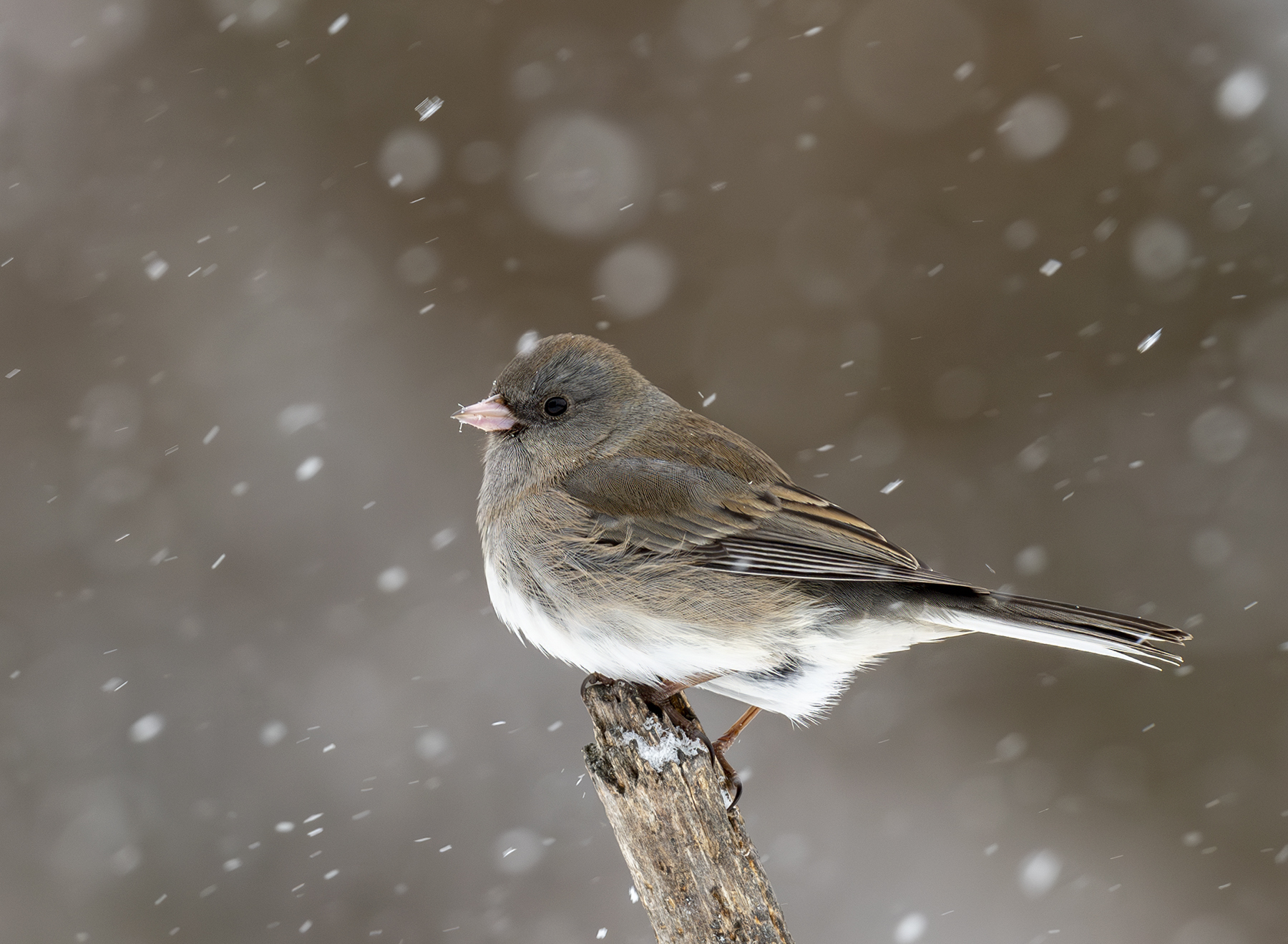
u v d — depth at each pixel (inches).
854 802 453.4
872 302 552.1
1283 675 472.4
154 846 421.1
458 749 446.3
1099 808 452.4
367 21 583.2
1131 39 558.9
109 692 459.2
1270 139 546.0
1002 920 417.1
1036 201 555.5
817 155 568.1
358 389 544.7
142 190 575.2
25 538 501.7
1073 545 506.0
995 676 498.0
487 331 557.3
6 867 414.3
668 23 580.1
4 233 562.6
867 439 532.7
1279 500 501.0
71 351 549.6
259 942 401.7
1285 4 551.2
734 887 192.7
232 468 526.6
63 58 582.2
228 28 584.7
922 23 566.9
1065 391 532.7
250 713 456.4
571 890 411.2
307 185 576.7
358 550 503.5
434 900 411.2
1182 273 539.5
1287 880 428.1
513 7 581.0
